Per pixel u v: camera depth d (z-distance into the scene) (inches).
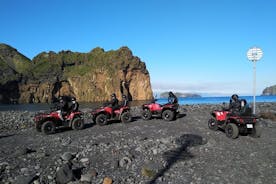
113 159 389.1
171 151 420.8
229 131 516.7
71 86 6545.3
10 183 317.4
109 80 5821.9
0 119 975.0
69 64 6943.9
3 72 6973.4
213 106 1254.9
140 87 5792.3
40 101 6309.1
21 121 895.7
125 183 315.0
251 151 425.7
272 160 383.9
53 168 357.4
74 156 408.5
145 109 785.6
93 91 6072.8
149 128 636.1
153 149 423.8
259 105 1354.6
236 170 347.9
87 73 6304.1
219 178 324.2
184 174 335.3
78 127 670.5
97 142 510.0
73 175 326.3
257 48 692.1
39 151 450.9
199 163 370.6
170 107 747.4
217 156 399.9
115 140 518.3
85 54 7160.4
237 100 543.5
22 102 6200.8
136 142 482.6
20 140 581.3
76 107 681.6
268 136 532.1
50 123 637.9
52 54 7322.8
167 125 670.5
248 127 507.5
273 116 764.6
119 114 740.7
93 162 380.5
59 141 538.3
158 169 350.0
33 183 316.8
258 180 319.0
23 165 373.7
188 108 1129.4
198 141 467.8
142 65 5807.1
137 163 370.9
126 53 5876.0
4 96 6048.2
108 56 6456.7
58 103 690.2
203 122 698.2
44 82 6432.1
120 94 5664.4
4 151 468.4
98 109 736.3
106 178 319.3
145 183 313.9
